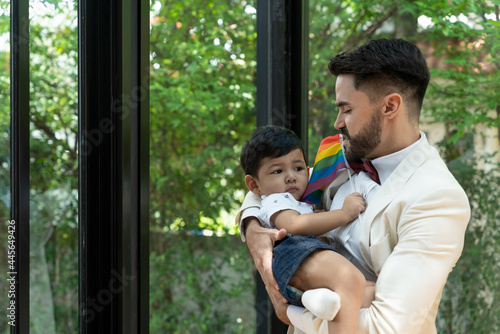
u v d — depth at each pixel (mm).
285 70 2229
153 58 3363
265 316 2355
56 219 1819
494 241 2988
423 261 1306
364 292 1333
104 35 1755
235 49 3484
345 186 1600
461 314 2969
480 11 2816
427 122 2924
